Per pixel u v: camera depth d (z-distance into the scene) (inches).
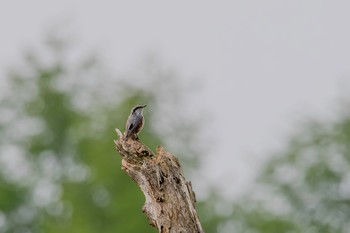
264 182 2079.2
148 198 690.2
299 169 2096.5
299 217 2082.9
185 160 2079.2
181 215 681.0
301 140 2121.1
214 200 1925.4
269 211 2015.3
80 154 2070.6
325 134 2111.2
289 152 2103.8
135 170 695.1
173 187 686.5
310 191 2084.2
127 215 1673.2
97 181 1740.9
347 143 2106.3
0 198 2204.7
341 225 2089.1
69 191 1802.4
